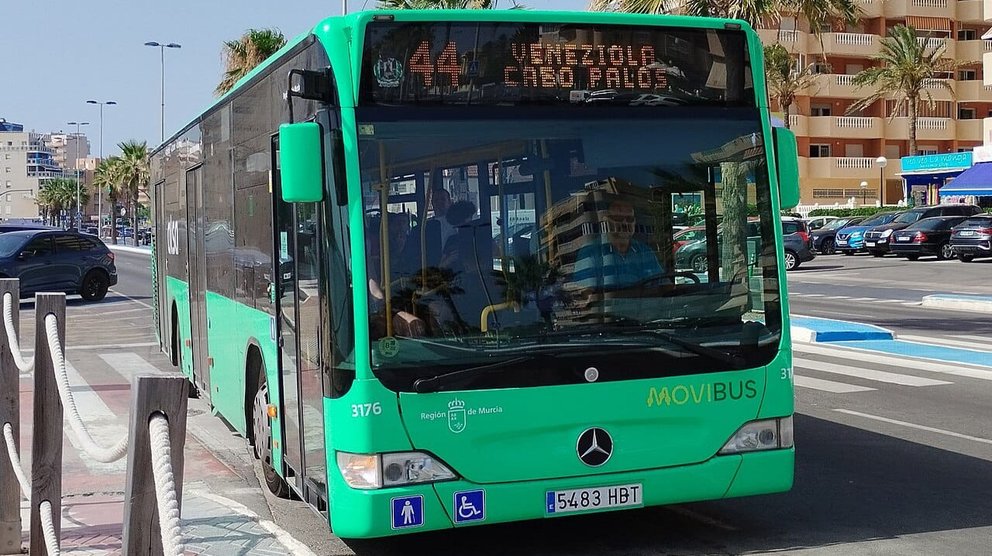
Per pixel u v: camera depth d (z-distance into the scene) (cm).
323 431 572
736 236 610
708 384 594
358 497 540
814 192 6406
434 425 547
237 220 816
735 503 743
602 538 664
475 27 574
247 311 782
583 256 578
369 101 557
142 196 10888
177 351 1256
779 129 628
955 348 1612
